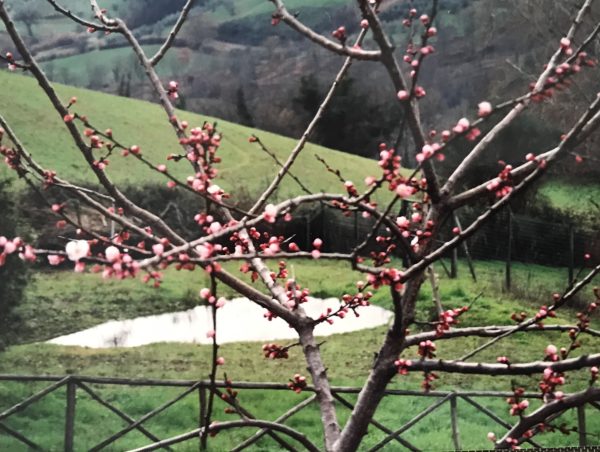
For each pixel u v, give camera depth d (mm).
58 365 12602
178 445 9398
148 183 22812
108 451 9141
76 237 17422
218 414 10688
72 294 16359
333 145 28906
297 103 30266
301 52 30766
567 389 10633
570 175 14898
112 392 11477
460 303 14500
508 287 14758
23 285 12070
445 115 18969
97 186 23109
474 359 12430
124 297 16844
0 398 10844
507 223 15672
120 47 31094
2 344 12859
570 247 14320
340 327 15055
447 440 9328
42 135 26578
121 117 28844
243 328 15742
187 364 13023
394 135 27766
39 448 8633
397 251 10906
